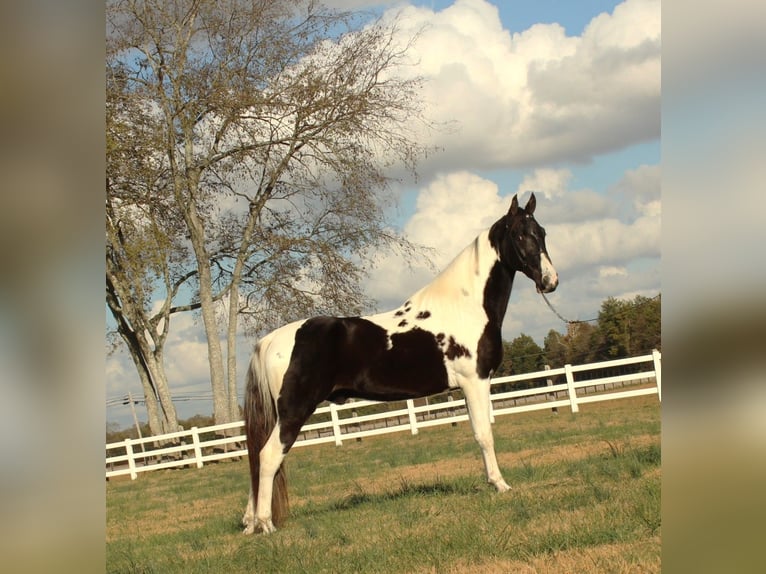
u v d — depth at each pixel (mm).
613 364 18906
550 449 11469
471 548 5156
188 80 24781
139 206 24625
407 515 6711
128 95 23453
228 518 8820
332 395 7918
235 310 26984
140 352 28875
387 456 14680
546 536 5121
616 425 13891
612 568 4258
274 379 7566
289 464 16359
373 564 5094
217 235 27688
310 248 26141
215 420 26078
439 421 19984
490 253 8219
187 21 25125
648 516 5309
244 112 25062
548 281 7941
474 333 8070
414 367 7914
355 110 25141
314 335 7688
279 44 25109
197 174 25906
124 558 6820
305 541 6258
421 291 8312
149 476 21250
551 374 19062
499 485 7844
